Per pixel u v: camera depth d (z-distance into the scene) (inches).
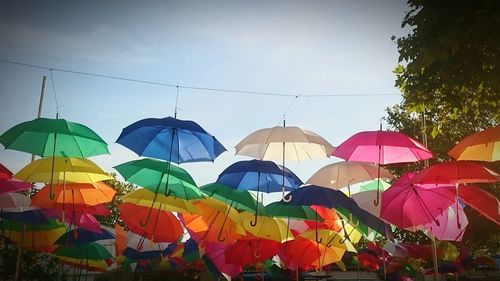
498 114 312.0
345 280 657.6
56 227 273.4
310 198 244.5
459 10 209.9
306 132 241.0
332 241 294.8
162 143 210.5
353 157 224.4
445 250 398.9
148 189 221.5
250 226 261.7
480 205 200.4
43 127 199.8
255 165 244.1
